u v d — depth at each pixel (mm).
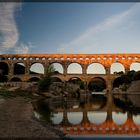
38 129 17844
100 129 20750
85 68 138250
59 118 27406
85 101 62250
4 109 31328
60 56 139875
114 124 23469
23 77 136250
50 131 17750
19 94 66438
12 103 41938
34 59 139375
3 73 144250
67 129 20484
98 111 36000
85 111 35969
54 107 42000
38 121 22562
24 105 38969
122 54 140250
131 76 134250
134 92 122875
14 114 26344
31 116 25438
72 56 139625
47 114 31203
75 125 22625
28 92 74375
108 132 19453
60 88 100562
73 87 111750
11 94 62906
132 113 33062
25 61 138875
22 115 25781
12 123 19984
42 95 77000
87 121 25406
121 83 142125
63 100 65250
